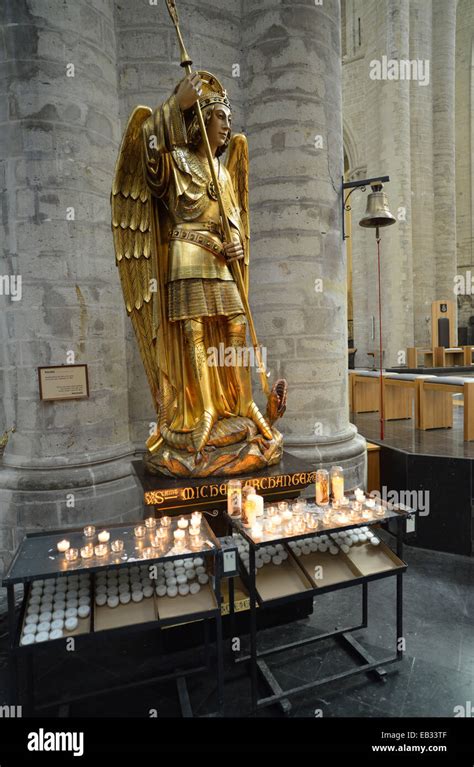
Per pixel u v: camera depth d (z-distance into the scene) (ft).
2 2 11.43
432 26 43.37
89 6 12.12
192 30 13.67
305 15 13.80
